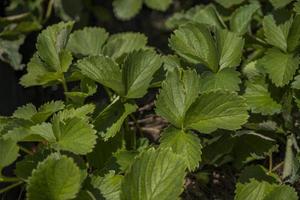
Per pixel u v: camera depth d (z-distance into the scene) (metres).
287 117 0.82
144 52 0.81
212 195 0.85
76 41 0.92
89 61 0.80
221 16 0.96
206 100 0.75
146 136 0.92
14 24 1.03
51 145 0.74
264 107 0.82
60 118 0.78
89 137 0.74
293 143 0.82
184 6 1.16
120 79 0.80
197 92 0.76
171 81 0.77
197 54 0.82
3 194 0.85
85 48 0.91
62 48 0.83
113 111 0.80
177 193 0.69
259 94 0.83
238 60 0.82
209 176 0.86
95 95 1.01
